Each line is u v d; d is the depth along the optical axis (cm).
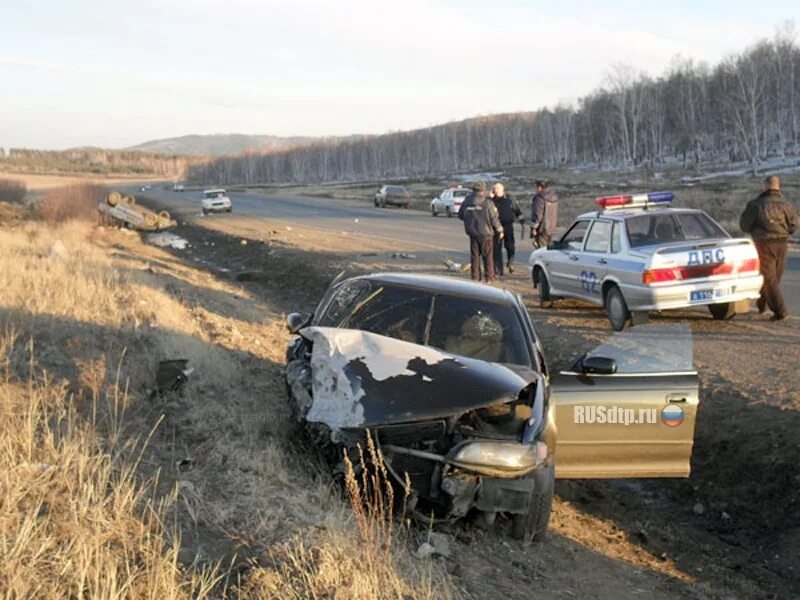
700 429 794
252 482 504
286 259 2222
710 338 1081
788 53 9031
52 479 445
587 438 617
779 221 1134
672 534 652
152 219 3575
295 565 385
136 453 533
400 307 635
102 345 829
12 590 327
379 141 18100
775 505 667
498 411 555
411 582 406
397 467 506
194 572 369
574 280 1262
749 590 554
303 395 575
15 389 622
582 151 12088
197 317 1198
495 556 495
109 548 379
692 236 1149
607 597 480
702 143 9831
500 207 1781
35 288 1072
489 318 623
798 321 1162
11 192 5834
